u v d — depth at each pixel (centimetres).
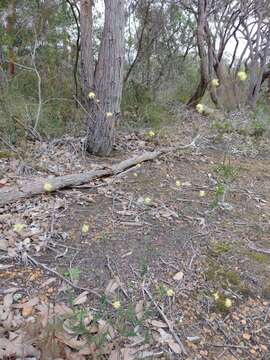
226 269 211
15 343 146
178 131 528
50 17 545
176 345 158
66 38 560
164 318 171
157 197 296
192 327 169
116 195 291
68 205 268
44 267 198
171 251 221
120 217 256
